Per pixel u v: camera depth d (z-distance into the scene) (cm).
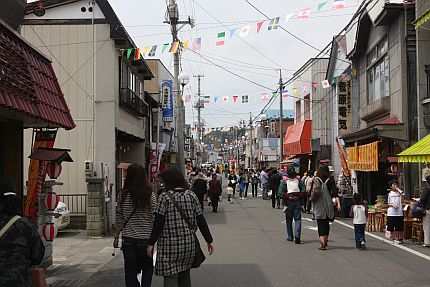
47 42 1767
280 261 1038
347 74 2530
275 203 2738
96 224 1515
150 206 695
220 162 10675
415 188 1702
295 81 3838
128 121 2092
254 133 7775
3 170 839
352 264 996
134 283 687
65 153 834
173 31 2319
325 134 3025
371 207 1658
